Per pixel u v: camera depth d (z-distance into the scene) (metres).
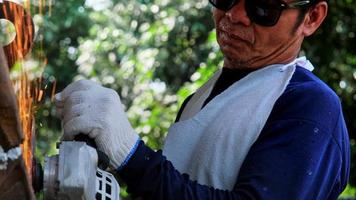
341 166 2.13
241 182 1.97
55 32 8.73
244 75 2.24
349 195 6.31
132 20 8.07
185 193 1.92
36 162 1.76
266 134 2.04
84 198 1.67
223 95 2.16
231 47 2.22
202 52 7.70
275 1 2.15
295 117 2.03
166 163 1.96
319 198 2.02
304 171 1.96
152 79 7.51
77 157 1.68
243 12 2.17
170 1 7.61
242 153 2.07
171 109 6.53
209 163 2.10
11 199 1.43
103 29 8.36
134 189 1.93
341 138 2.11
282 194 1.93
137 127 6.64
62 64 9.13
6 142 1.38
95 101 1.87
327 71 5.82
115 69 7.84
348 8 5.78
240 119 2.10
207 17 7.64
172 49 7.70
